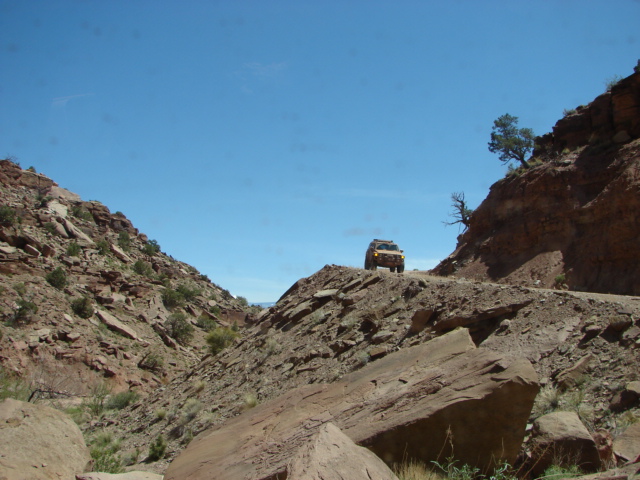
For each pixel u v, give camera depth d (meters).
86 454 10.22
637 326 11.84
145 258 96.25
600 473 6.93
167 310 76.88
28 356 50.69
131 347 61.81
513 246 36.06
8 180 94.38
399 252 36.62
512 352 13.26
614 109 36.75
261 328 30.31
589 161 35.50
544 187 35.94
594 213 31.44
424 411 8.24
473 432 8.03
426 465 8.02
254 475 8.51
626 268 27.94
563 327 13.26
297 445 8.95
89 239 87.25
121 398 40.62
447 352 10.00
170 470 10.55
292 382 19.62
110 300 69.75
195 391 25.98
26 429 9.92
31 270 65.62
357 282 26.16
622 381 10.54
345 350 19.66
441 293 18.80
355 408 9.47
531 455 8.06
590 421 9.90
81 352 54.59
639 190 28.94
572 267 30.53
